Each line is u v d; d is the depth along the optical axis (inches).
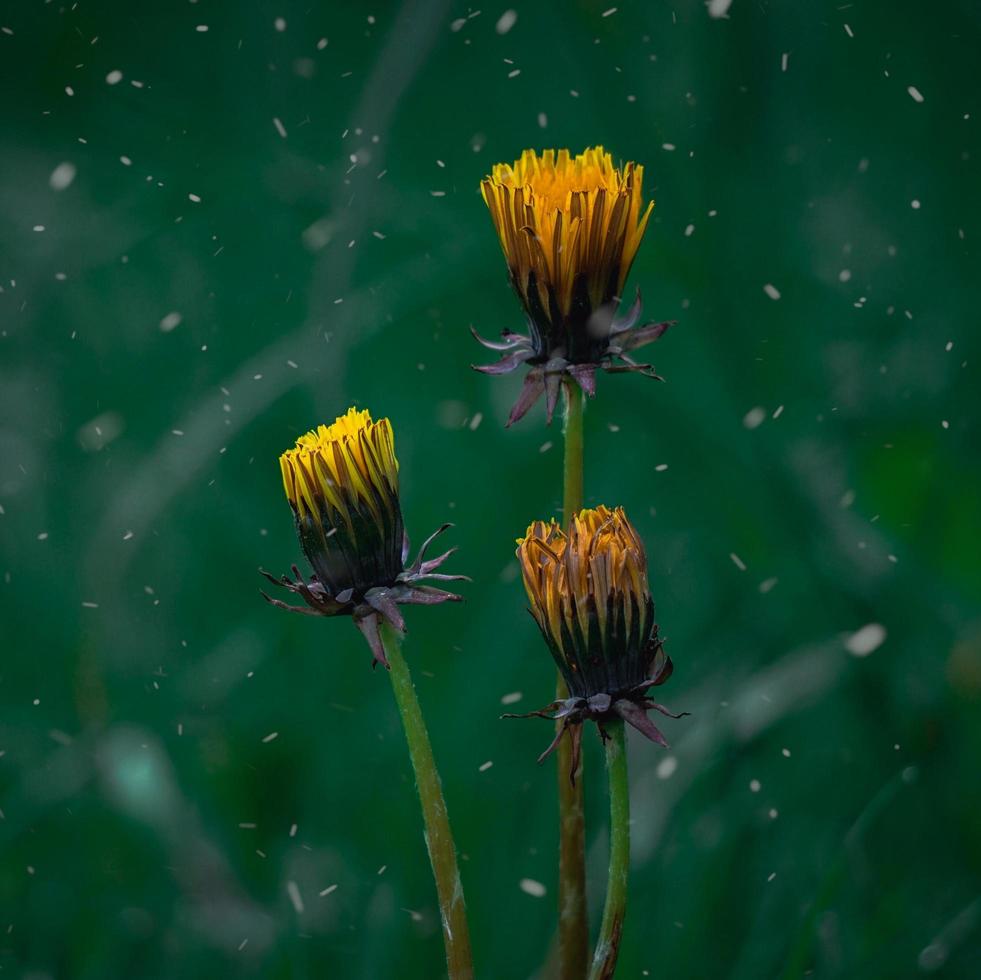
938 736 22.5
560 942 18.1
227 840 22.8
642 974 21.2
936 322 26.8
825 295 27.0
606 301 17.6
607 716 16.8
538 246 17.5
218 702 25.0
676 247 26.0
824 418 25.4
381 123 24.8
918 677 22.8
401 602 16.9
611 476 26.9
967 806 22.1
